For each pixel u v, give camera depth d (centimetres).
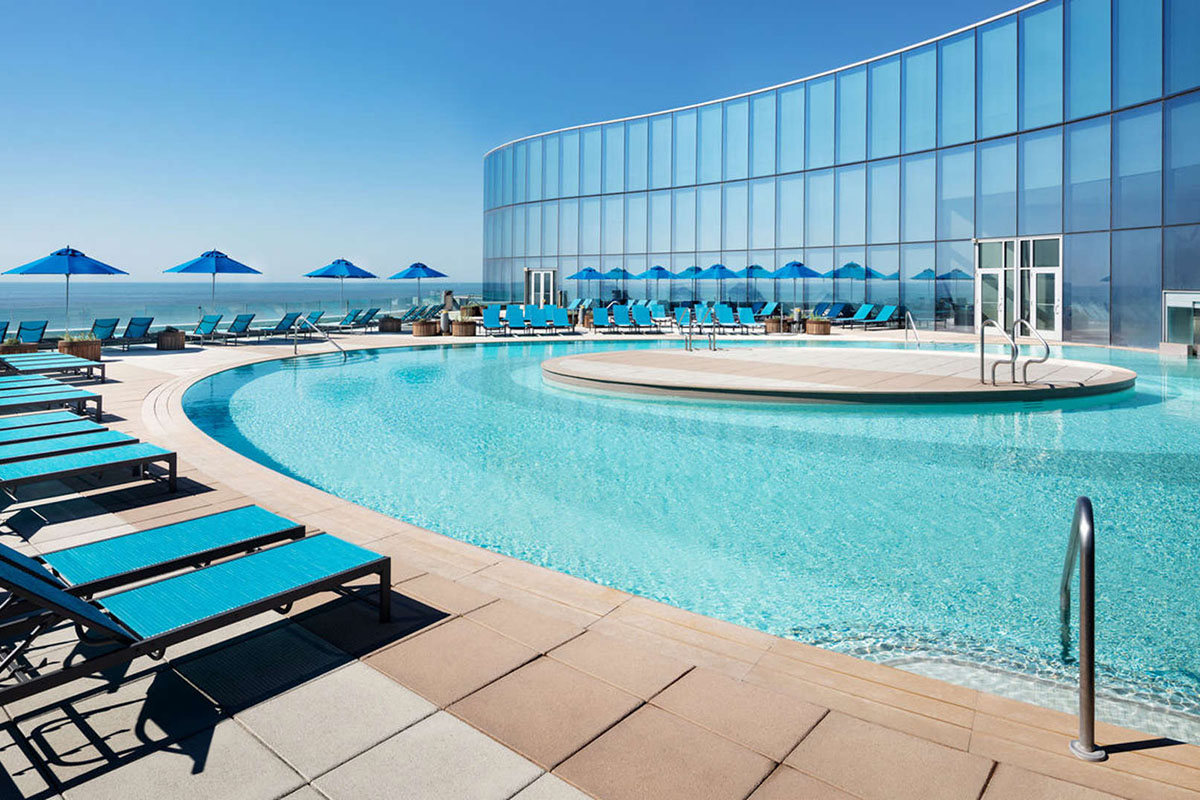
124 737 255
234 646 327
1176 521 590
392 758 244
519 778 233
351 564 343
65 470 538
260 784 230
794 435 939
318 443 894
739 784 230
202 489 606
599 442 902
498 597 389
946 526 586
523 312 2600
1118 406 1133
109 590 373
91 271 1809
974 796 224
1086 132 2081
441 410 1123
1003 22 2288
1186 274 1836
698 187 3247
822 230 2892
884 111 2667
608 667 311
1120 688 341
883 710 277
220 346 2092
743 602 444
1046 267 2225
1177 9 1816
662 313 3231
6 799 221
